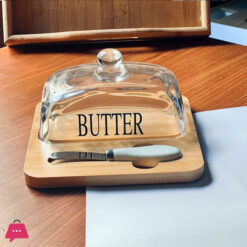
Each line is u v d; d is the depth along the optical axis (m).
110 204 0.39
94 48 0.71
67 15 0.72
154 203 0.39
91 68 0.53
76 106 0.50
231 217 0.37
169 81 0.51
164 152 0.44
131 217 0.38
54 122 0.49
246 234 0.36
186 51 0.69
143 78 0.51
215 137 0.49
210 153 0.46
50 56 0.69
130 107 0.50
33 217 0.39
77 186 0.42
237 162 0.45
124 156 0.44
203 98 0.57
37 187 0.42
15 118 0.54
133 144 0.47
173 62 0.66
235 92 0.58
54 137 0.48
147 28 0.71
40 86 0.61
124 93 0.50
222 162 0.45
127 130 0.49
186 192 0.41
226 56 0.68
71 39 0.70
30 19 0.71
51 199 0.41
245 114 0.53
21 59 0.68
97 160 0.44
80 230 0.37
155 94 0.50
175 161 0.44
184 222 0.37
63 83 0.50
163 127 0.50
